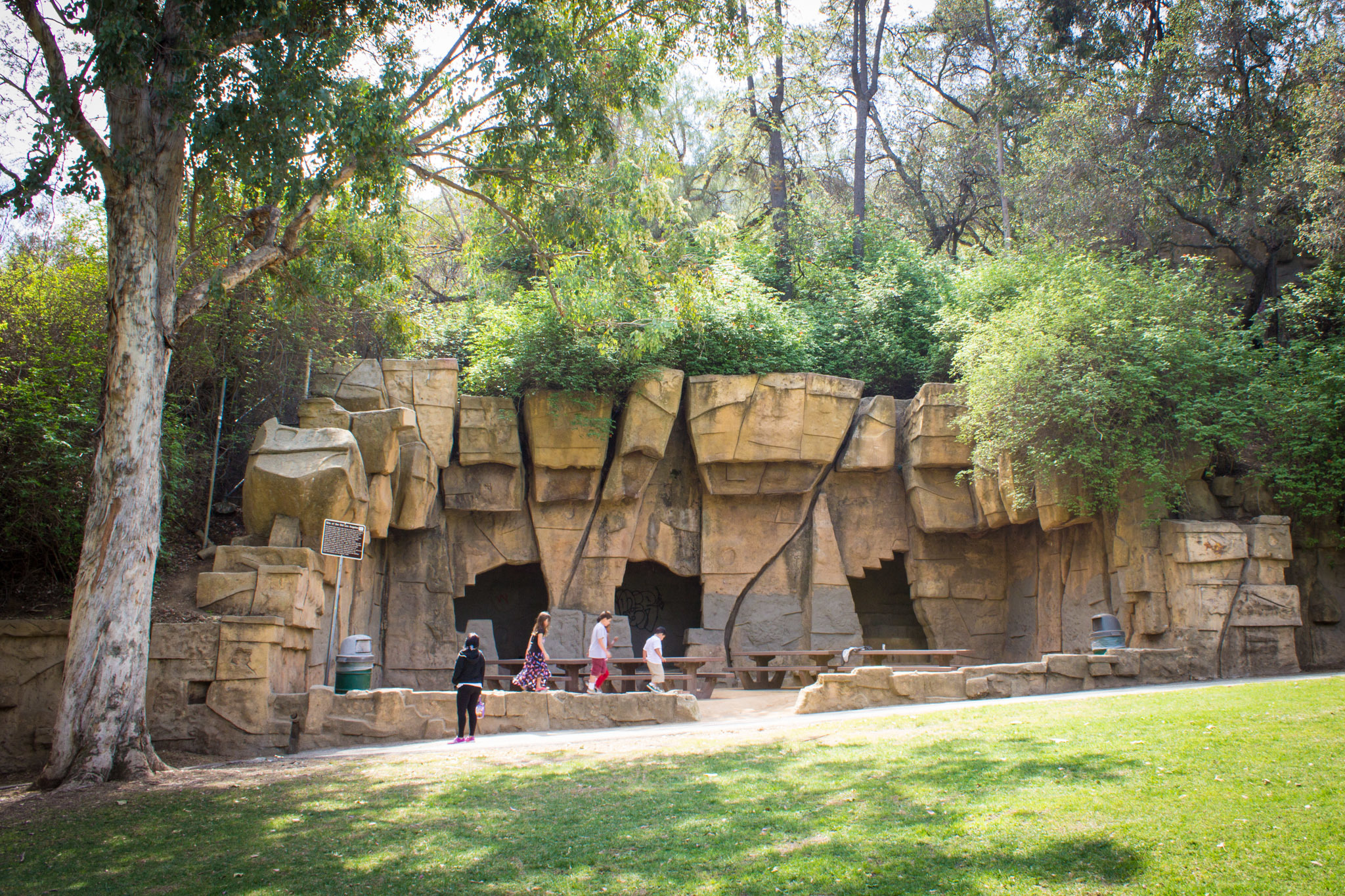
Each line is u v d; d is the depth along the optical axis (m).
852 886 5.27
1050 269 20.03
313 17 12.09
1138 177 22.02
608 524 20.70
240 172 11.00
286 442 14.92
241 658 12.03
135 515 10.30
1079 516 17.19
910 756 8.66
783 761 8.85
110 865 6.65
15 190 10.56
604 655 15.62
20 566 14.13
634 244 15.12
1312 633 15.92
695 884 5.50
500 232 16.62
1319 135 18.45
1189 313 17.05
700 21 14.33
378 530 16.11
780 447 20.06
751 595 21.08
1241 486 16.64
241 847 6.89
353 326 19.97
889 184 34.44
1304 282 21.81
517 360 19.50
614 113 16.73
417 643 18.67
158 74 10.76
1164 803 6.30
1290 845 5.29
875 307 23.61
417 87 12.87
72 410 13.68
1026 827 6.05
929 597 21.19
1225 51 22.17
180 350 16.36
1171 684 13.62
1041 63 27.48
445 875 5.96
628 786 8.23
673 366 20.88
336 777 9.33
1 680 11.98
